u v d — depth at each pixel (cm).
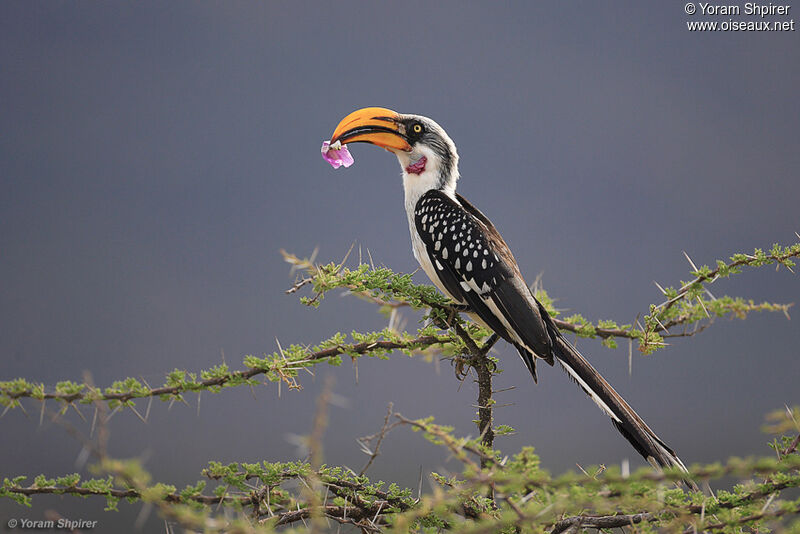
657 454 670
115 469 388
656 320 643
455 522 502
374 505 587
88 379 508
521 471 447
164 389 535
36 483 533
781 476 514
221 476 565
